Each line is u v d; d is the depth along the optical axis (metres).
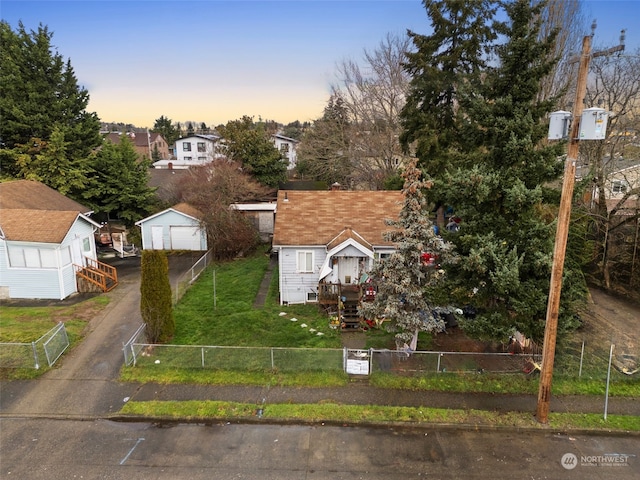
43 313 18.77
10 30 29.55
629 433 11.45
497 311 13.35
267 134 44.72
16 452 10.70
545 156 13.08
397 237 14.00
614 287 23.45
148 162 33.59
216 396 13.09
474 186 12.67
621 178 27.72
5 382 13.73
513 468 10.20
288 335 16.95
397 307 13.83
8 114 29.33
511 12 12.89
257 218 33.38
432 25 24.23
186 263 27.23
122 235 30.67
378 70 35.00
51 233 20.45
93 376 14.13
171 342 16.27
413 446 10.98
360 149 36.56
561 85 26.83
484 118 13.27
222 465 10.30
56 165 29.66
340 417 11.98
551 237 13.12
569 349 15.77
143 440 11.21
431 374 13.92
